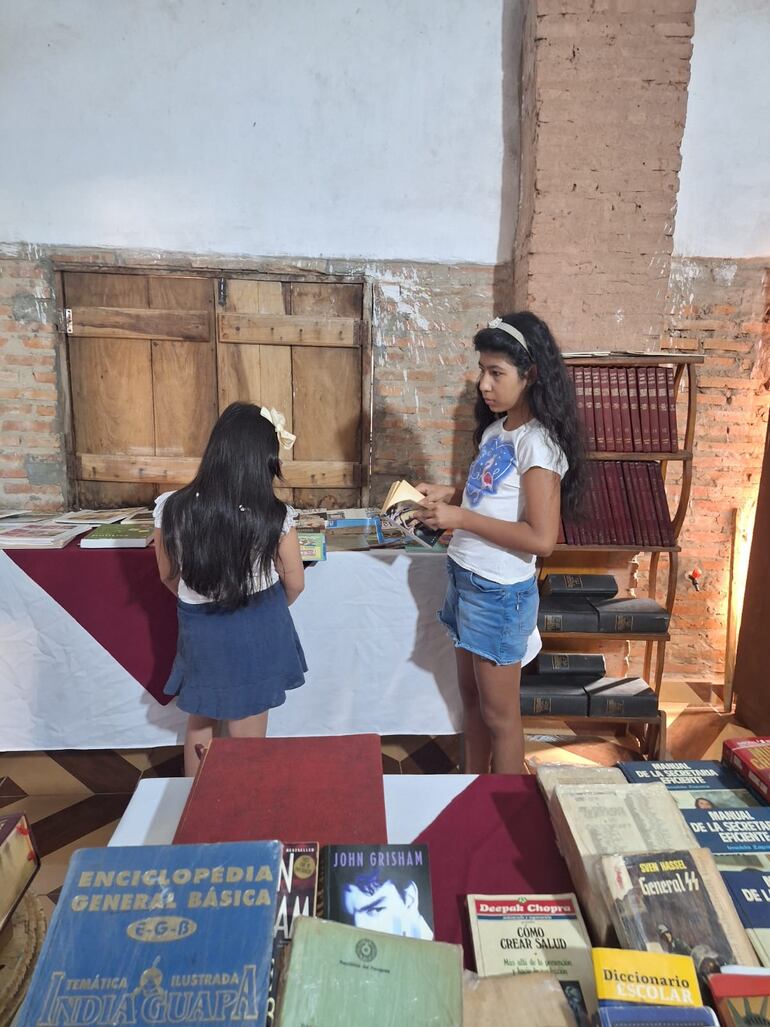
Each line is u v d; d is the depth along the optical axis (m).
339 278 2.72
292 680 1.86
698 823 0.91
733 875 0.82
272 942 0.64
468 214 2.70
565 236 2.41
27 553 2.13
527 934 0.77
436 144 2.63
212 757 1.03
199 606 1.72
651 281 2.45
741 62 2.54
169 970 0.61
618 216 2.39
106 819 2.16
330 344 2.76
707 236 2.71
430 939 0.73
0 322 2.67
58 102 2.51
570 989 0.69
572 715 2.38
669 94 2.29
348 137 2.61
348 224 2.69
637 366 2.26
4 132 2.53
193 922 0.65
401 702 2.38
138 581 2.17
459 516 1.73
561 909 0.81
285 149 2.61
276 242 2.70
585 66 2.27
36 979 0.60
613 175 2.36
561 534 2.29
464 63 2.56
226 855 0.73
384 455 2.91
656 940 0.70
